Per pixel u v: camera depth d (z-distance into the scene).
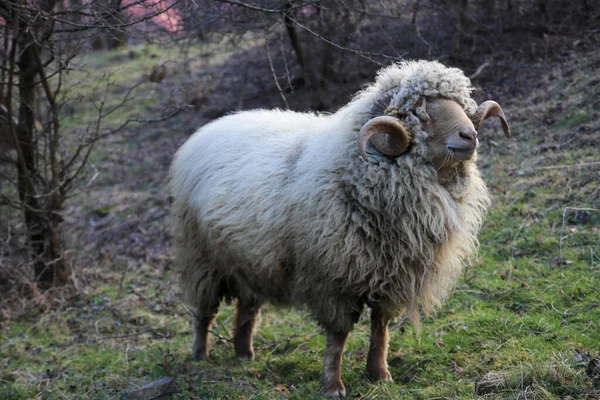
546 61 10.44
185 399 4.79
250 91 13.01
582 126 8.19
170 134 13.52
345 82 11.26
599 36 10.39
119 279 8.29
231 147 5.39
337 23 10.52
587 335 4.68
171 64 16.00
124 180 12.28
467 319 5.36
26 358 6.32
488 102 4.42
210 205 5.26
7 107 6.96
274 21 10.12
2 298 7.57
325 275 4.51
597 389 3.76
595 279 5.50
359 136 4.07
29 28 5.95
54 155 7.81
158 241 9.53
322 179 4.47
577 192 6.91
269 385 4.97
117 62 17.66
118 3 5.89
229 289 5.66
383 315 4.74
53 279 7.92
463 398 4.06
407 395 4.38
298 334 6.13
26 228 7.93
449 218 4.39
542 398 3.78
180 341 6.41
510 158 8.27
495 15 11.50
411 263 4.46
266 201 4.84
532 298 5.49
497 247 6.57
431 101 4.26
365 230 4.34
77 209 11.30
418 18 11.56
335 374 4.65
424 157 4.24
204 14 8.22
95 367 5.94
